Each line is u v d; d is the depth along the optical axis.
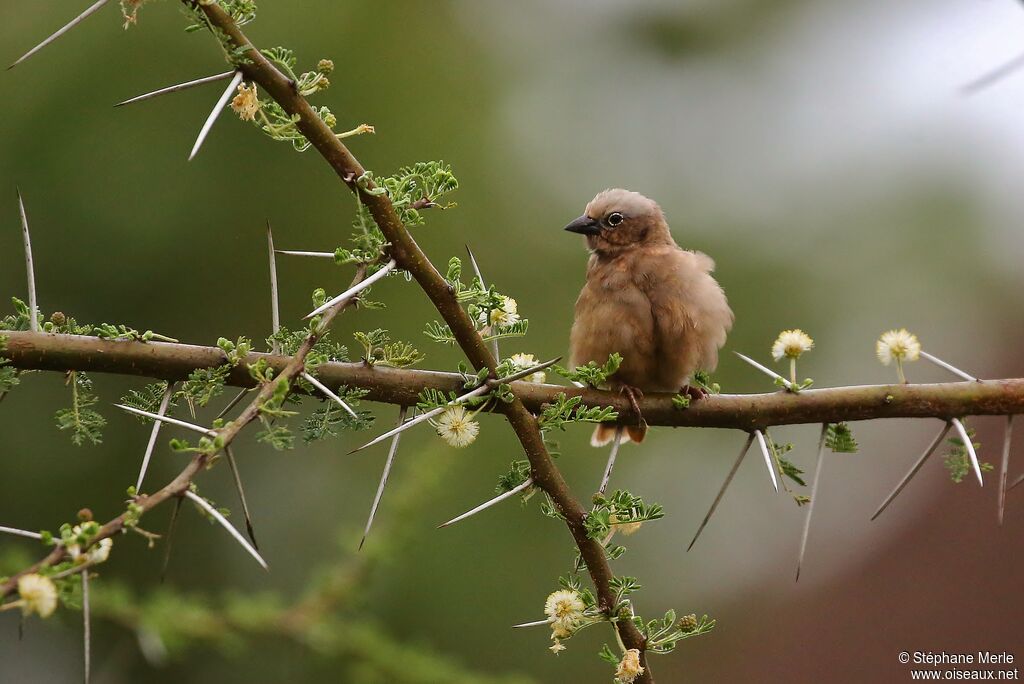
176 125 12.98
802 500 7.00
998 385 7.00
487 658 12.57
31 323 6.15
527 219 15.01
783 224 16.03
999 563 15.70
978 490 16.11
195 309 13.16
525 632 12.79
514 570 12.95
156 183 12.91
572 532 6.42
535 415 6.80
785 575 15.72
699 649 15.27
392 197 6.21
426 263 6.31
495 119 15.25
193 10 5.71
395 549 9.22
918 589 15.64
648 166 16.17
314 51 14.03
